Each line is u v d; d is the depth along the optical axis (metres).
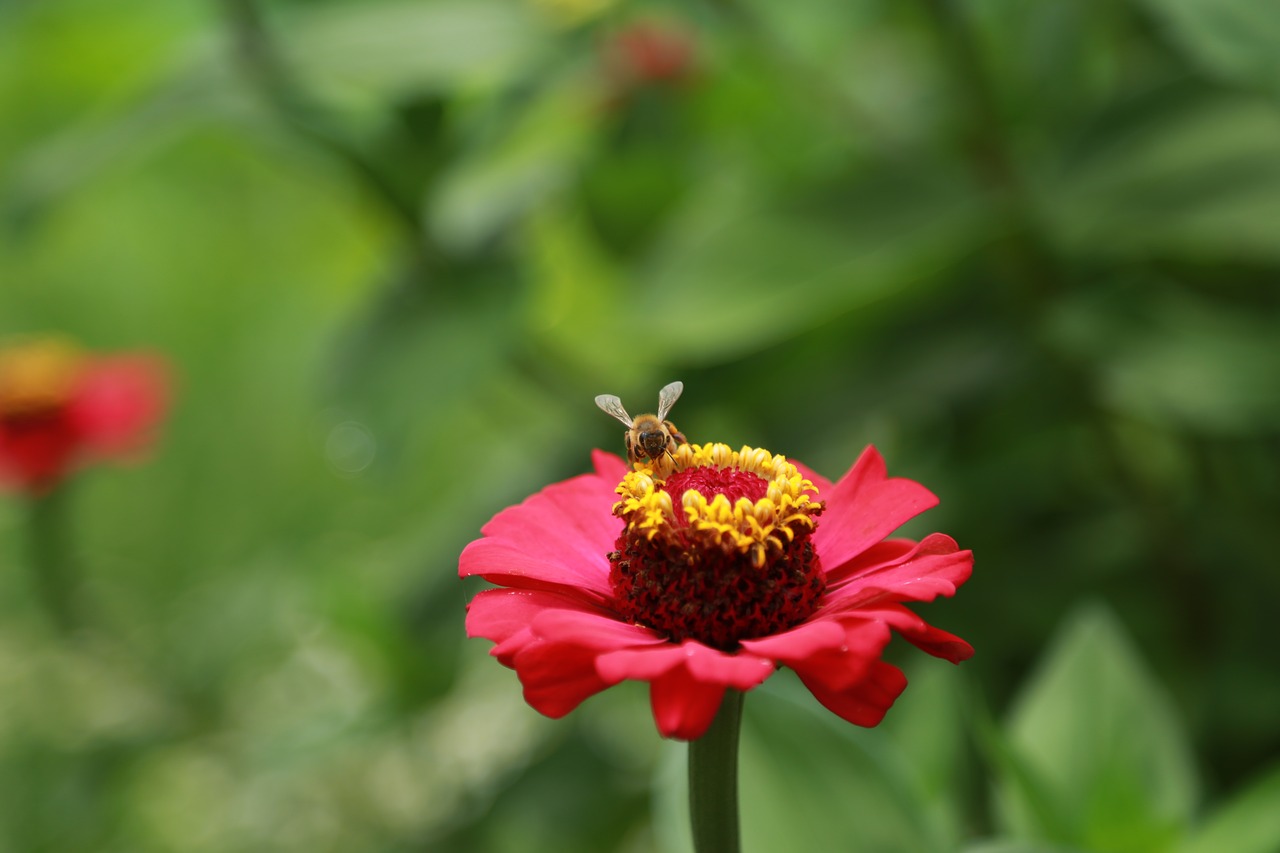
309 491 0.99
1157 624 0.51
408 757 0.67
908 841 0.36
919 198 0.49
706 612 0.32
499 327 0.51
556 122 0.60
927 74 0.62
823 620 0.31
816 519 0.34
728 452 0.34
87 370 0.68
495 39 0.51
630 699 0.63
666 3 0.60
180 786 0.67
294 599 0.65
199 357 1.05
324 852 0.66
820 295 0.48
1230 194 0.45
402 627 0.56
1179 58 0.55
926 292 0.57
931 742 0.40
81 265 1.11
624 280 0.63
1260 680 0.48
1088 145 0.48
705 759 0.32
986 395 0.54
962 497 0.56
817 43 0.72
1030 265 0.51
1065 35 0.57
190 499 0.98
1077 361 0.50
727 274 0.48
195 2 0.61
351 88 0.50
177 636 0.69
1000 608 0.53
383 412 0.50
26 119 0.91
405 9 0.52
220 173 1.05
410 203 0.53
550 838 0.60
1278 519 0.53
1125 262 0.55
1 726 0.65
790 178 0.61
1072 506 0.57
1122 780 0.39
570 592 0.33
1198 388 0.46
